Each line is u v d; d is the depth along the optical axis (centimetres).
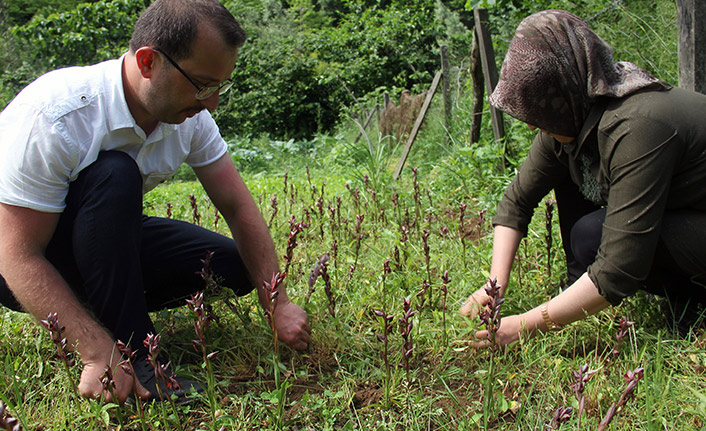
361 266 305
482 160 479
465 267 296
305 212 366
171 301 250
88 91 188
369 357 225
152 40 176
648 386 187
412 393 202
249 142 1355
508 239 245
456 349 221
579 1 527
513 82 200
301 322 224
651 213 190
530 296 253
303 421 192
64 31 1647
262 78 1670
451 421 190
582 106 198
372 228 379
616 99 194
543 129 204
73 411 192
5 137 179
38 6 2339
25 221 180
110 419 192
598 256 202
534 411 189
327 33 1853
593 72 193
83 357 184
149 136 204
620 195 193
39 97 181
